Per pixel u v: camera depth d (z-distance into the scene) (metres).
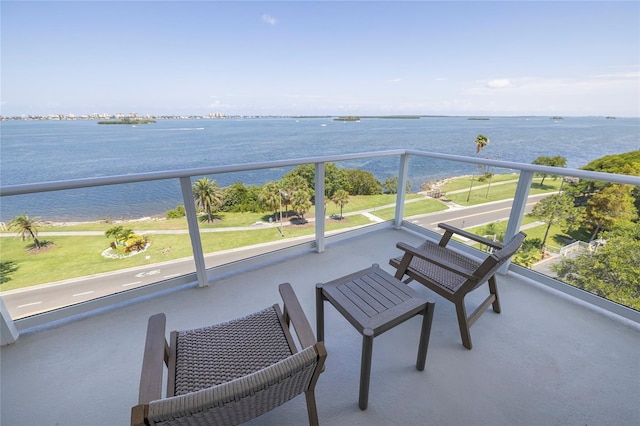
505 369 1.46
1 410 1.28
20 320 1.72
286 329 1.28
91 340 1.71
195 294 2.15
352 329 1.76
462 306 1.53
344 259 2.68
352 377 1.42
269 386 0.65
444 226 2.10
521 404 1.27
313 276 2.39
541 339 1.66
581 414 1.23
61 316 1.84
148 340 1.00
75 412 1.27
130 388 1.39
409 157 3.11
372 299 1.37
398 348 1.60
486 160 2.35
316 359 0.71
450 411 1.24
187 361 1.10
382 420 1.21
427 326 1.35
